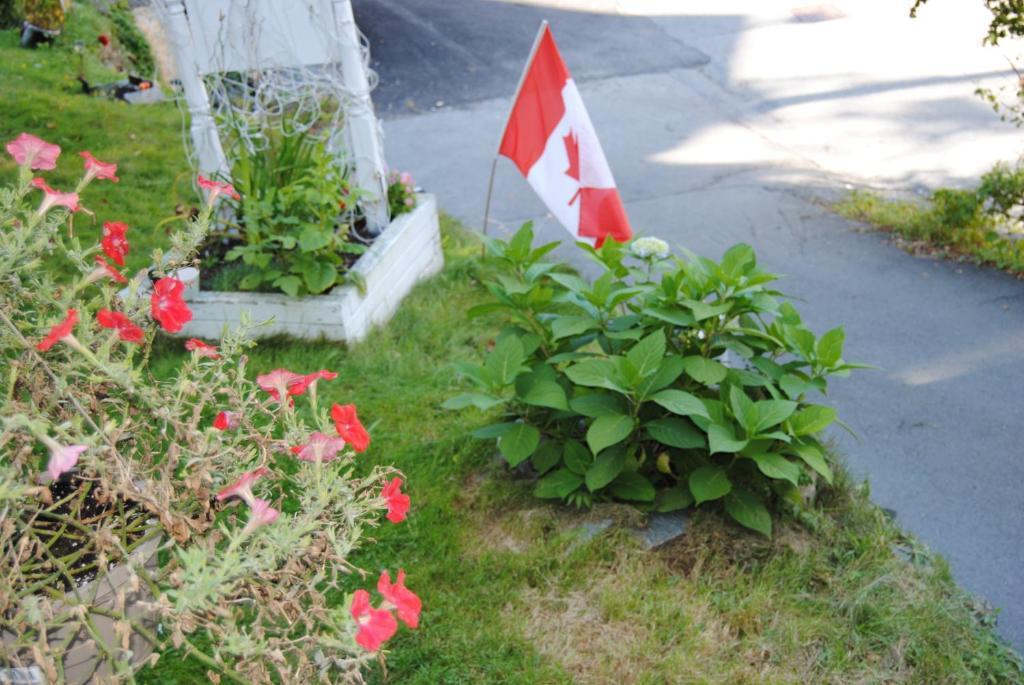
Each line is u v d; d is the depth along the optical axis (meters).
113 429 1.65
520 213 6.74
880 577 2.96
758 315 3.32
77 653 1.90
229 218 4.88
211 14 4.51
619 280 3.66
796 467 2.87
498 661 2.61
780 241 6.17
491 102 9.43
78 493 1.93
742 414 2.95
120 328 1.77
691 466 3.24
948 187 6.98
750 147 7.91
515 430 3.18
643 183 7.21
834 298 5.41
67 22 10.09
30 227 1.76
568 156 4.61
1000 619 3.02
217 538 1.73
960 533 3.46
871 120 8.39
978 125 8.12
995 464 3.88
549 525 3.15
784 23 11.38
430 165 7.79
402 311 4.84
